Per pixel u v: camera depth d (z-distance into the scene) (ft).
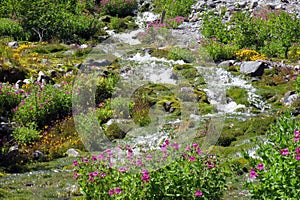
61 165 47.14
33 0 98.48
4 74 66.95
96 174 29.50
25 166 46.98
